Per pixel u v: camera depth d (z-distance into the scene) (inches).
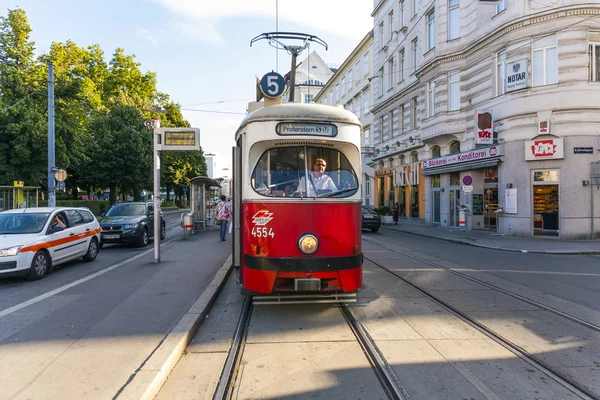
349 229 235.3
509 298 280.1
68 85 957.2
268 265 227.1
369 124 1459.2
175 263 416.8
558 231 636.1
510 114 682.8
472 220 815.1
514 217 681.0
